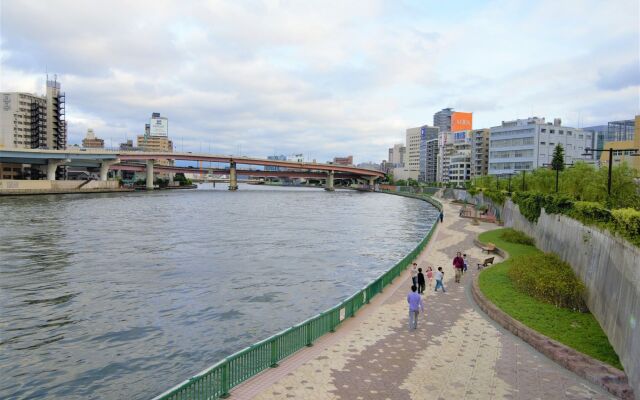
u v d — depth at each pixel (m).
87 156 152.88
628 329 17.66
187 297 34.31
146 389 20.58
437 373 17.33
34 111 190.62
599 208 25.67
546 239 41.91
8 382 21.17
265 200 151.38
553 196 40.97
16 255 49.22
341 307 23.28
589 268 25.98
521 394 15.67
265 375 17.02
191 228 73.81
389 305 26.73
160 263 46.28
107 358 23.70
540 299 26.33
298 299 34.00
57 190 143.50
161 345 25.36
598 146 182.00
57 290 35.94
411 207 128.62
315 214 103.50
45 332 27.22
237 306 32.19
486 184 117.44
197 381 14.16
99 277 40.22
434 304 27.06
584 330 21.52
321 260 49.09
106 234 65.12
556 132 163.75
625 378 16.44
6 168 152.12
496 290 28.34
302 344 19.91
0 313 30.48
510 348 20.03
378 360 18.56
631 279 18.25
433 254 44.81
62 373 22.06
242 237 65.06
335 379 16.73
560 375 17.27
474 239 55.69
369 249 56.75
